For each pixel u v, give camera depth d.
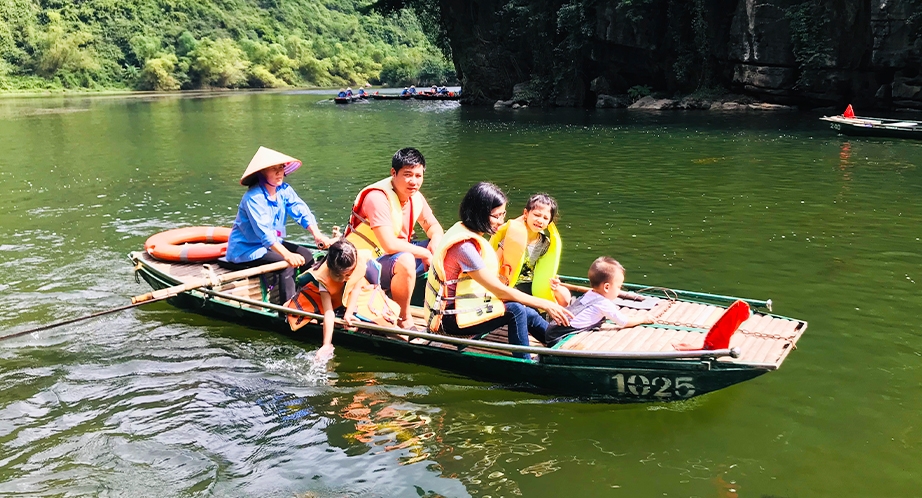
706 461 3.69
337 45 82.62
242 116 29.08
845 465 3.65
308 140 19.03
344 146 17.45
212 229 7.03
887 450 3.78
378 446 3.86
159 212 9.83
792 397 4.34
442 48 37.00
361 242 5.30
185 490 3.50
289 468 3.67
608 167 13.13
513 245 4.77
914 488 3.46
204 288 5.55
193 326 5.55
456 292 4.58
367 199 5.18
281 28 84.06
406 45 93.75
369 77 78.44
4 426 4.10
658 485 3.49
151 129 23.48
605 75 28.70
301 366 4.84
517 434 3.96
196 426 4.09
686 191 10.62
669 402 4.27
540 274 4.97
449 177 12.39
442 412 4.21
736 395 4.38
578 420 4.11
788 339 4.37
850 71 22.66
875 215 8.80
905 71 21.69
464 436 3.95
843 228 8.20
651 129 19.56
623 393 4.27
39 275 6.90
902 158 13.19
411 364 4.84
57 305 6.06
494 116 25.88
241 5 84.25
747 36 24.19
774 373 4.64
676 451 3.78
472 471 3.62
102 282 6.68
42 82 65.94
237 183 12.13
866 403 4.26
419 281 5.73
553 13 29.11
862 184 10.80
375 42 90.56
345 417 4.18
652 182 11.48
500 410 4.23
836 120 17.38
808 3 22.72
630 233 8.13
